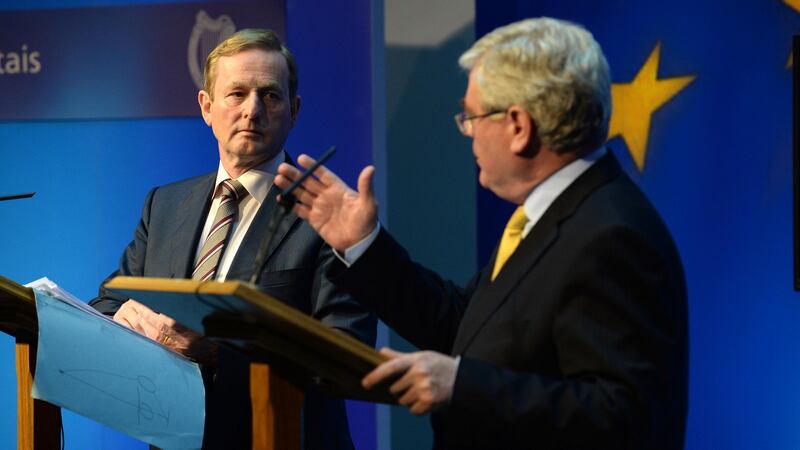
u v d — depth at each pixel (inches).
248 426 133.1
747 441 200.1
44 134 217.3
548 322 86.9
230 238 143.8
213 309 85.7
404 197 213.6
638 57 207.0
